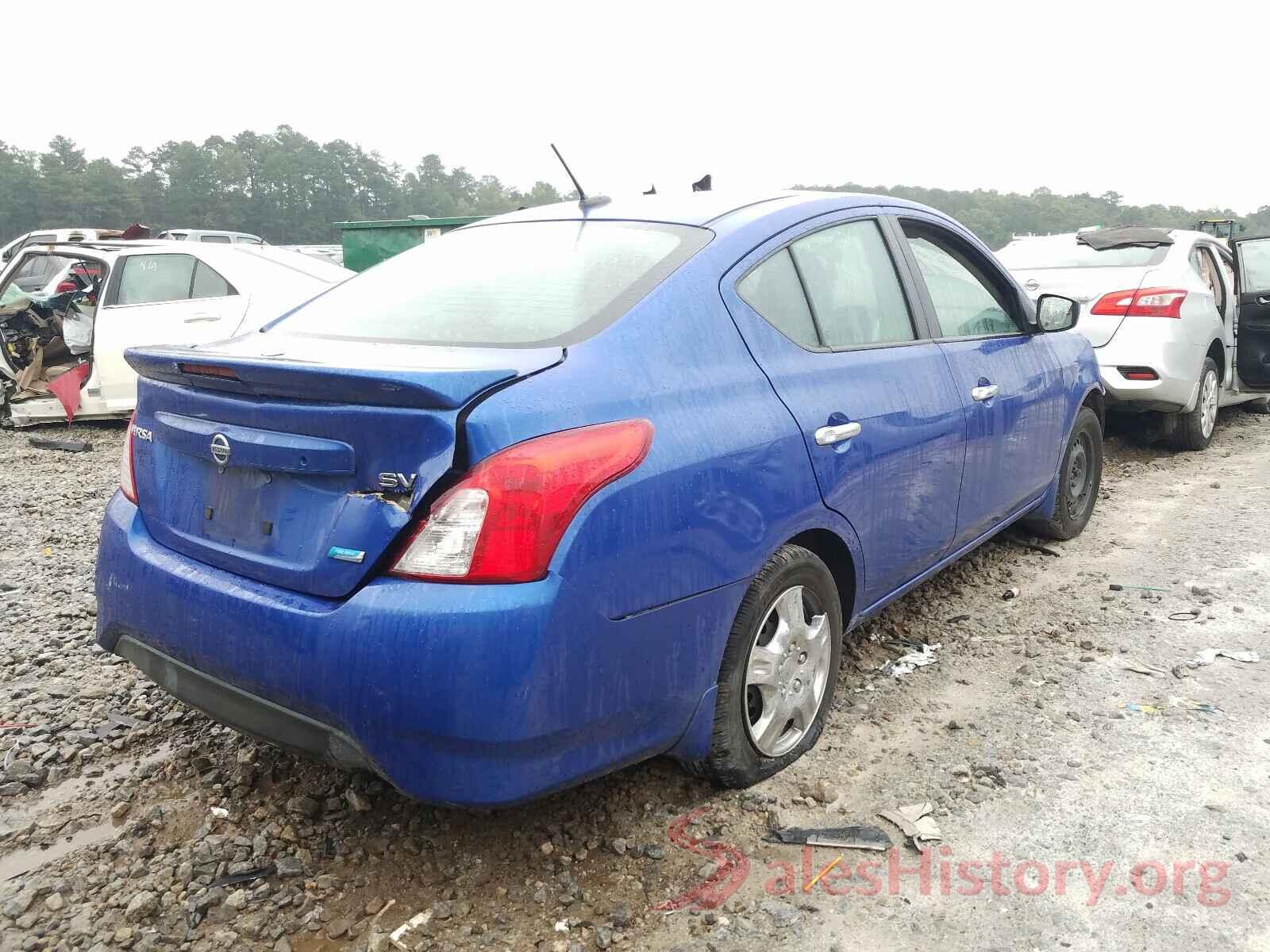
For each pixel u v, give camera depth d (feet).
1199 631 13.25
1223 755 10.07
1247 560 16.08
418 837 8.74
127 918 7.75
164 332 27.32
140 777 9.78
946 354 11.93
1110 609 14.07
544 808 9.11
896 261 11.67
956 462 11.85
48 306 29.66
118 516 9.11
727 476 8.25
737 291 9.23
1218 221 44.60
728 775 9.09
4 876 8.30
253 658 7.49
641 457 7.54
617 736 7.69
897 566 11.14
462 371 7.02
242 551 7.86
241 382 7.64
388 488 7.03
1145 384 22.43
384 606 6.89
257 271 28.53
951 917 7.76
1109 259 24.44
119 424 30.19
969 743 10.37
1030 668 12.17
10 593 15.10
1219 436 27.40
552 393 7.34
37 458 25.71
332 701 7.06
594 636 7.21
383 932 7.57
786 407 9.09
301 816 9.04
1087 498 17.47
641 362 8.09
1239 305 26.35
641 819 8.98
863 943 7.48
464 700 6.75
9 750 10.26
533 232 10.48
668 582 7.74
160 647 8.35
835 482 9.57
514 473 6.87
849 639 13.08
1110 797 9.36
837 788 9.52
